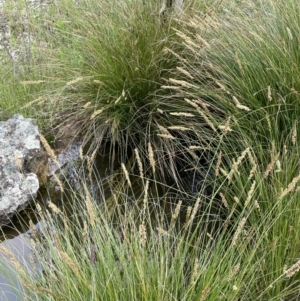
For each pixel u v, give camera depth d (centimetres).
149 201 319
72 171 347
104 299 212
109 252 222
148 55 359
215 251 244
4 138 343
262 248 241
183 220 301
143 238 207
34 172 335
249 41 334
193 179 321
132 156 355
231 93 326
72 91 385
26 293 233
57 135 375
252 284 227
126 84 359
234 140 315
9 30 480
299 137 296
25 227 304
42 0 515
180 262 225
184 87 347
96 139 356
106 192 329
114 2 388
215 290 213
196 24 333
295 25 335
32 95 381
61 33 432
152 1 376
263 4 368
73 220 301
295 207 249
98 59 363
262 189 269
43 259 233
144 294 205
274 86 321
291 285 240
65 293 218
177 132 353
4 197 307
